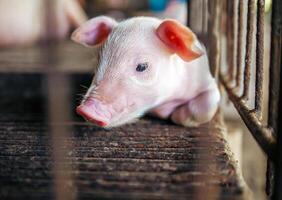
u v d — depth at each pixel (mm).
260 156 1142
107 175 585
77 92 987
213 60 828
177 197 544
